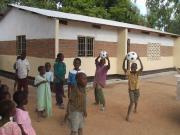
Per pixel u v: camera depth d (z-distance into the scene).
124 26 17.39
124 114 9.86
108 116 9.57
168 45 23.92
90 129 8.29
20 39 16.36
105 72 10.09
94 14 26.44
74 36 14.88
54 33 13.63
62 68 10.09
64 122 8.44
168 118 9.72
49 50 13.97
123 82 16.62
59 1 28.00
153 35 21.55
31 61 15.24
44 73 8.59
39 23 14.56
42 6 26.03
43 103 8.60
